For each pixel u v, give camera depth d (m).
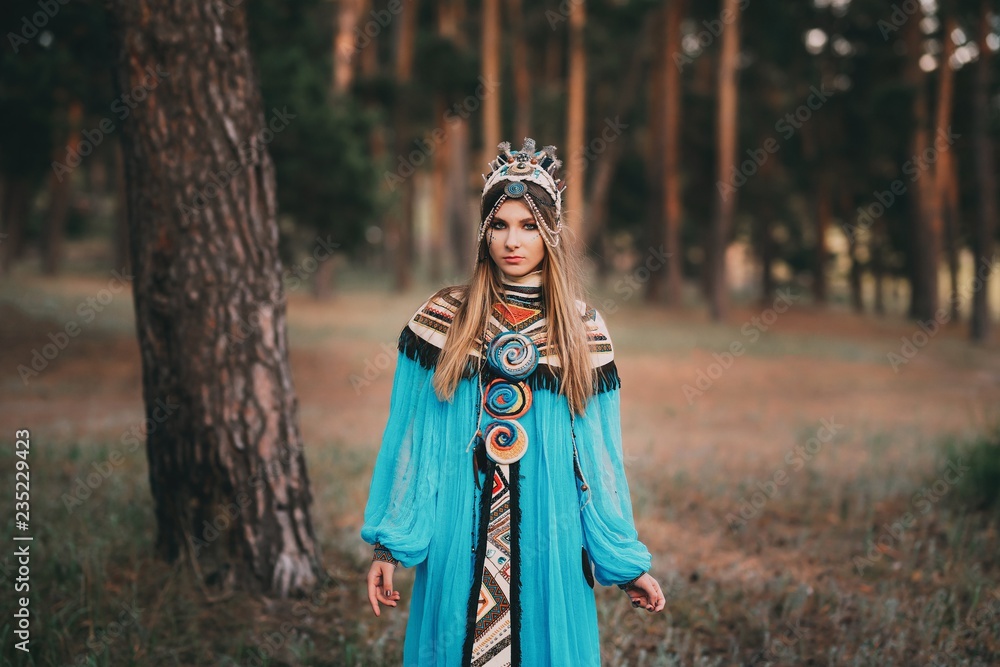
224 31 3.56
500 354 1.99
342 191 15.38
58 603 3.50
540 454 2.00
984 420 8.97
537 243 2.05
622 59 27.64
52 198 26.17
